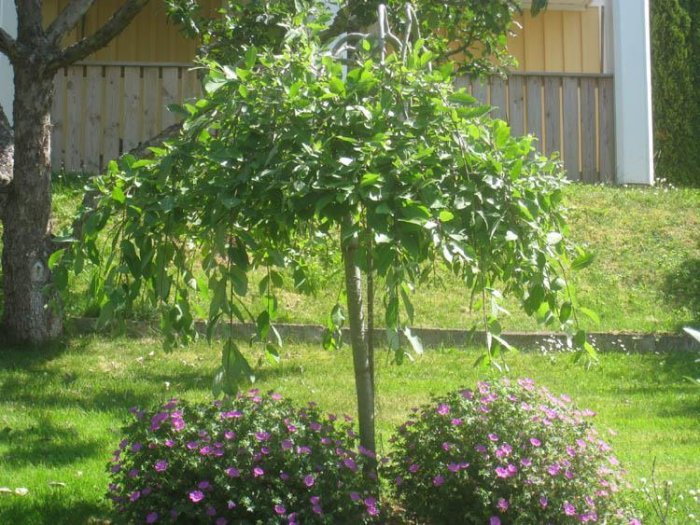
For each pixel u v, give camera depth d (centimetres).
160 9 1270
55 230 883
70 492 430
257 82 364
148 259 347
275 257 370
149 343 752
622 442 539
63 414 568
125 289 360
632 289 888
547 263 384
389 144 351
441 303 848
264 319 358
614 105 1173
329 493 349
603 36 1281
